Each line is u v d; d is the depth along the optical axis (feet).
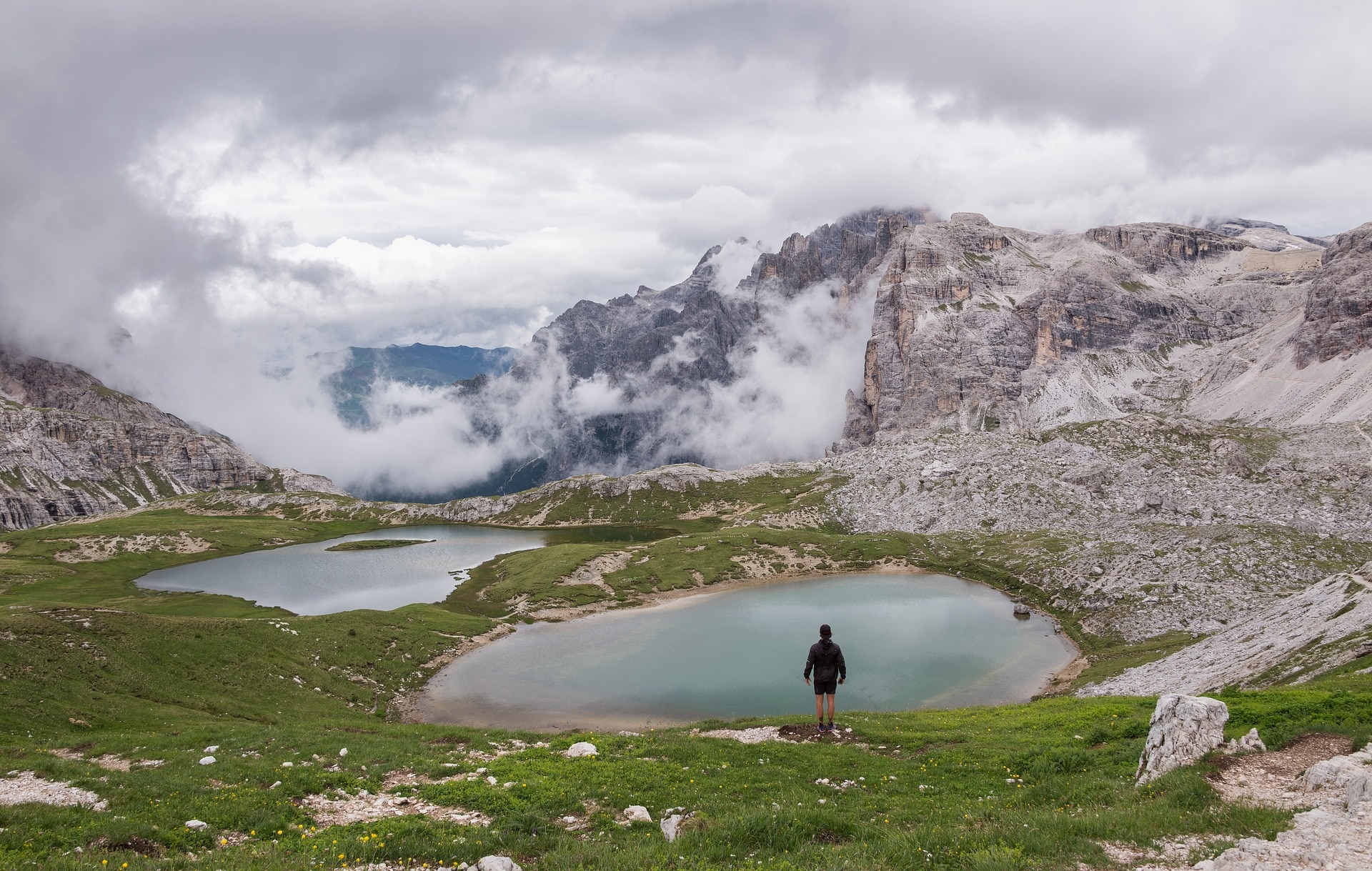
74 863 68.74
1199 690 236.63
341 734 167.63
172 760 137.90
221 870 66.49
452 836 80.18
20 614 293.02
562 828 87.81
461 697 359.46
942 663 404.77
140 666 286.46
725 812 89.66
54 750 159.53
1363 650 196.95
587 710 339.57
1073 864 62.64
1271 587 440.45
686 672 397.60
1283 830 65.21
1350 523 565.12
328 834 82.28
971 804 91.86
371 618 453.99
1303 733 95.25
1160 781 84.69
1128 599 469.57
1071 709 176.55
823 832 79.51
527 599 590.55
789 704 343.67
